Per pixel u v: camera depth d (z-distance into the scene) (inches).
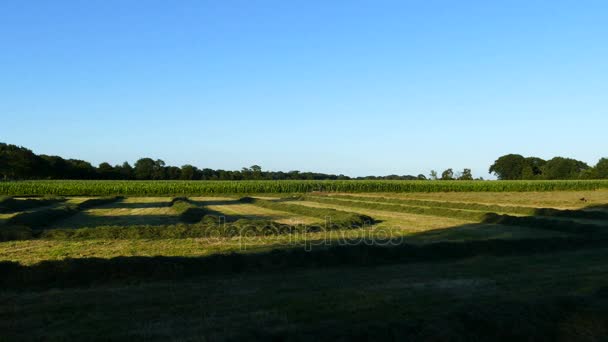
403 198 2124.8
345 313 361.7
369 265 587.8
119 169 5167.3
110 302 391.9
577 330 322.7
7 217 1178.0
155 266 504.4
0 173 4143.7
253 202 1966.0
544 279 500.4
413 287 455.8
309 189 2810.0
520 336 310.0
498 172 5580.7
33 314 356.5
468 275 522.9
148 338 303.1
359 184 2891.2
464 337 300.8
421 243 790.5
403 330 300.2
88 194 2416.3
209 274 515.8
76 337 304.3
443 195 2522.1
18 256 637.3
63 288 447.2
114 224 1106.7
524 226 1061.1
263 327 323.6
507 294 427.2
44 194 2351.1
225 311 366.6
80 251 678.5
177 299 402.9
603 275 523.8
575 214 1280.8
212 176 5310.0
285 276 510.0
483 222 1164.5
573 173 4909.0
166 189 2516.0
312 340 282.0
